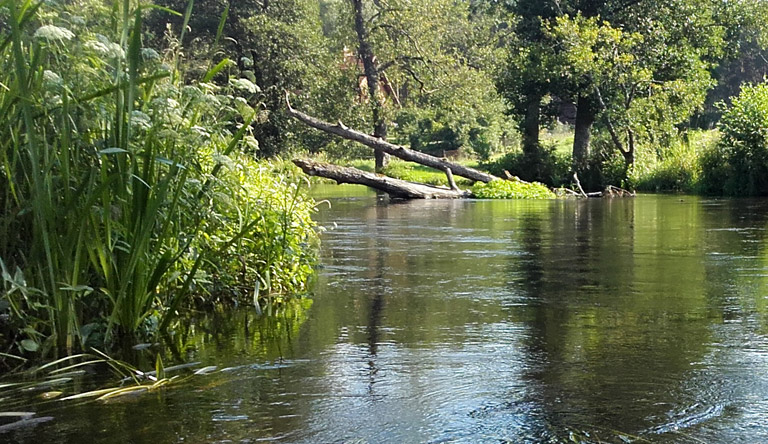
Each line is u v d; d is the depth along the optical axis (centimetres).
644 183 2322
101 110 379
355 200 1823
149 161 384
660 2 2528
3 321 380
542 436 256
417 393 304
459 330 416
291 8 3044
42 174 365
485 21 3516
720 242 850
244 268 527
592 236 932
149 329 413
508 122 4362
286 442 253
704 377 322
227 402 295
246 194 524
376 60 3172
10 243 377
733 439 252
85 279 387
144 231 383
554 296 518
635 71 2311
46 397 305
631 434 257
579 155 2580
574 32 2373
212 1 2903
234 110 470
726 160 2039
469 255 752
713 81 2623
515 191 1931
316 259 650
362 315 461
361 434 260
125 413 284
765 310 464
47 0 374
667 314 454
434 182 2542
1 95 364
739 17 2642
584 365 342
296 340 398
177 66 467
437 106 3241
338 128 2206
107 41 368
